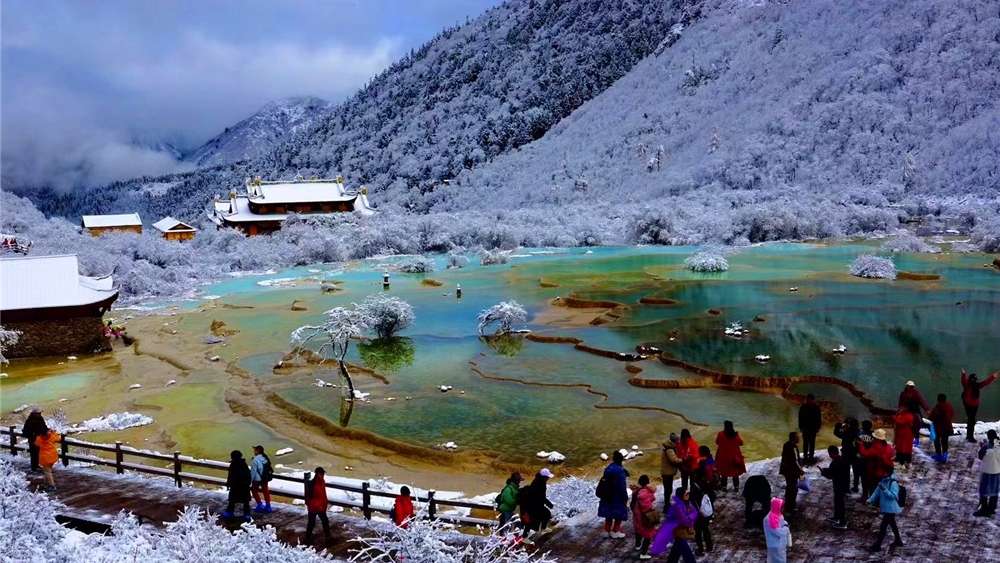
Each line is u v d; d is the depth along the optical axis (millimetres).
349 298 65125
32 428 21828
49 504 16000
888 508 14695
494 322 51469
